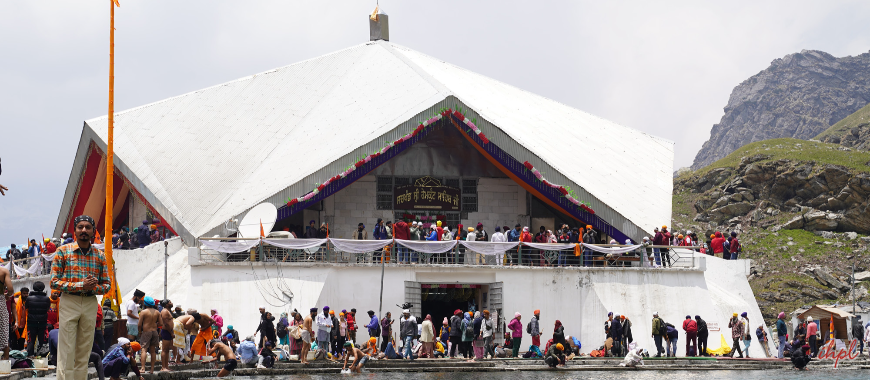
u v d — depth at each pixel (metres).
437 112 30.53
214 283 26.27
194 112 36.22
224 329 25.95
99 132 33.59
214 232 27.97
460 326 24.41
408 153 33.31
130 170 31.95
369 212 32.78
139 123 34.88
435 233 28.14
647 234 31.16
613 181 34.66
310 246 26.64
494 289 27.50
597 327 27.81
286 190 28.66
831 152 64.94
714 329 28.55
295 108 36.78
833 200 58.78
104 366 13.78
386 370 21.94
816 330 28.36
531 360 24.14
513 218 33.69
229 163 33.00
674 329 26.72
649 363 24.67
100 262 10.69
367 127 31.55
